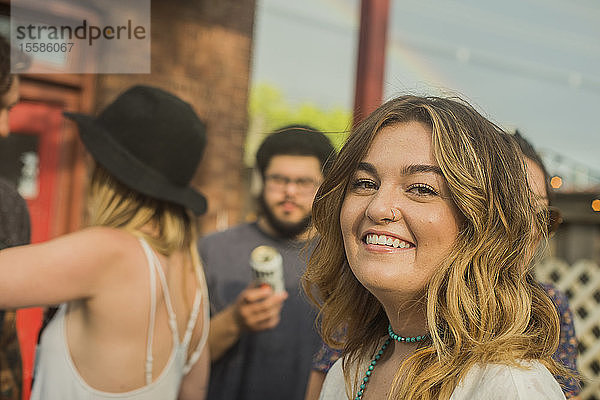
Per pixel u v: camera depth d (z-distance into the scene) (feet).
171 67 12.70
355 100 13.20
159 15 12.51
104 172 5.24
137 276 4.81
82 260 4.54
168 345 5.11
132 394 4.82
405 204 2.98
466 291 2.90
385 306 3.28
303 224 7.84
